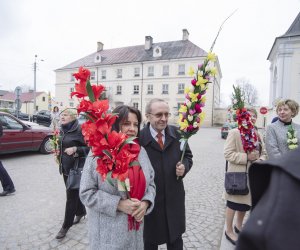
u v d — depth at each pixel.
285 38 19.75
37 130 8.73
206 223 3.69
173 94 37.31
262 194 0.60
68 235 3.27
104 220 1.62
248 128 2.81
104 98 1.55
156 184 2.11
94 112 1.43
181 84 36.88
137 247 1.70
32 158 8.33
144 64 39.25
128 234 1.62
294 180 0.53
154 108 2.12
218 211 4.14
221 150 11.36
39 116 21.53
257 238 0.48
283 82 20.05
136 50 43.06
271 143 3.00
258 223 0.50
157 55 39.00
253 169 0.62
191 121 2.04
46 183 5.54
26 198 4.60
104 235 1.61
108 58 43.81
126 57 42.09
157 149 2.14
